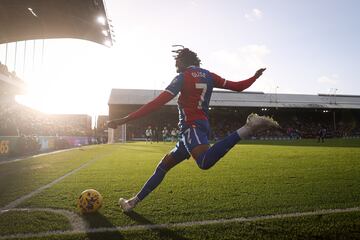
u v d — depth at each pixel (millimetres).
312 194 4934
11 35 23219
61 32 24234
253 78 3688
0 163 11547
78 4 20078
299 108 61812
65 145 26797
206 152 3195
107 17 22094
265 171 7996
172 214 3832
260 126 3064
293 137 58031
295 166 9070
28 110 30547
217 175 7328
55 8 20562
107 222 3545
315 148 19125
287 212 3875
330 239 2996
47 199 4801
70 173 8133
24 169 9328
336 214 3770
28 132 22281
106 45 26828
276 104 61938
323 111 68000
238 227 3330
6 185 6238
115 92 63219
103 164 10562
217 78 3547
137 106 60000
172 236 3084
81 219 3678
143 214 3846
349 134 64062
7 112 20953
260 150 17469
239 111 65188
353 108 62531
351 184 5871
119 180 6750
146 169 8914
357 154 13539
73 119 48344
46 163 11320
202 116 3396
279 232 3174
